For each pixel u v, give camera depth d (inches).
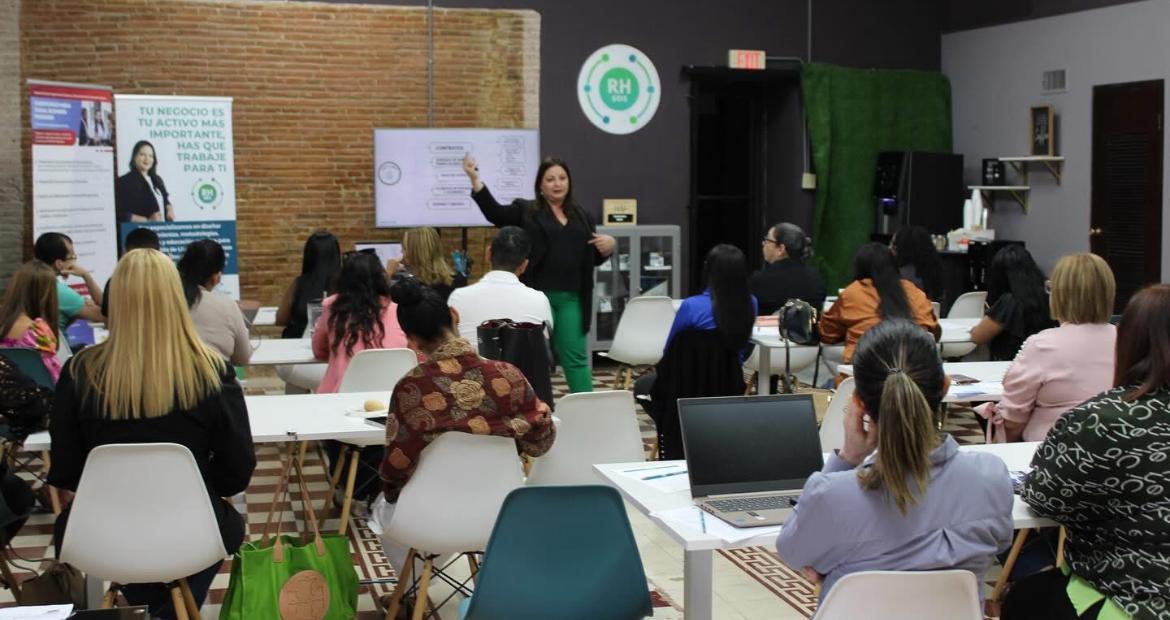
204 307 214.2
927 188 438.6
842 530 103.2
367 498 234.8
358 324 221.3
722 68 432.8
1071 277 168.4
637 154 428.5
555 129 416.8
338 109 395.9
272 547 148.6
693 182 437.1
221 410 137.3
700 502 129.9
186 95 379.9
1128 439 109.3
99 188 341.7
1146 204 385.4
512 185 395.5
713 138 452.4
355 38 394.9
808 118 441.4
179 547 136.4
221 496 145.3
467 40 406.0
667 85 429.4
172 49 377.7
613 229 413.7
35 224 319.0
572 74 417.4
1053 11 415.2
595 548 120.6
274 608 145.0
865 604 99.8
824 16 447.5
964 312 323.9
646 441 295.6
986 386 204.2
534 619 120.3
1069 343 168.2
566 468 179.8
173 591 141.8
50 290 229.8
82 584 152.8
